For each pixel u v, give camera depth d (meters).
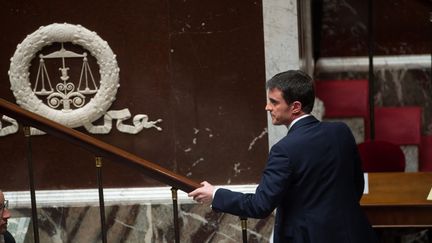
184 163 8.52
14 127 8.52
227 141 8.48
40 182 8.61
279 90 6.63
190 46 8.36
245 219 6.91
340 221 6.57
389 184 8.69
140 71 8.40
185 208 8.54
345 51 12.60
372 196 8.30
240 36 8.33
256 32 8.31
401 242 10.08
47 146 8.56
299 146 6.56
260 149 8.46
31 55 8.38
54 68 8.43
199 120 8.45
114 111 8.46
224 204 6.66
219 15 8.31
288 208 6.66
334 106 12.09
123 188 8.58
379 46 12.56
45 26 8.35
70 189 8.61
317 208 6.57
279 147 6.57
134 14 8.34
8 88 8.48
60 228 8.59
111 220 8.56
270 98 6.68
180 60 8.38
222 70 8.38
